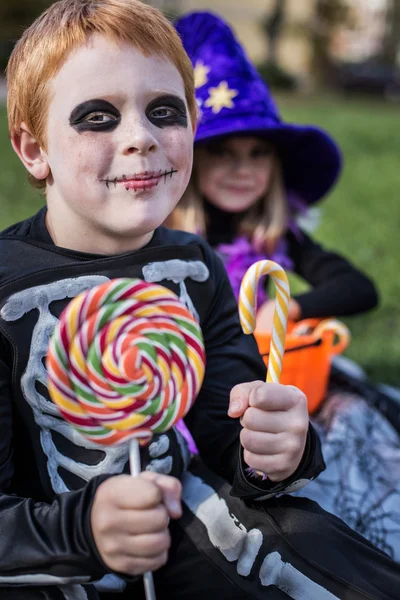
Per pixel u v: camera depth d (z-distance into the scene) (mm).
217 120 2113
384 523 1711
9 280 1197
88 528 1022
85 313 1044
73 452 1220
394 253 4582
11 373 1213
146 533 990
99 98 1157
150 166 1178
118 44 1173
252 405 1124
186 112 1256
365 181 7234
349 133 10102
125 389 1060
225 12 20359
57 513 1072
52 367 1041
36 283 1198
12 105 1279
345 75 19750
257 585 1224
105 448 1201
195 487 1367
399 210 5953
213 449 1370
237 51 2199
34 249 1250
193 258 1359
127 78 1166
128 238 1264
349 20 21422
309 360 1937
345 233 5051
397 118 13117
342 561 1203
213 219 2252
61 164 1189
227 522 1284
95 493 1040
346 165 8070
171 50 1242
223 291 1443
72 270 1217
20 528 1083
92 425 1081
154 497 980
